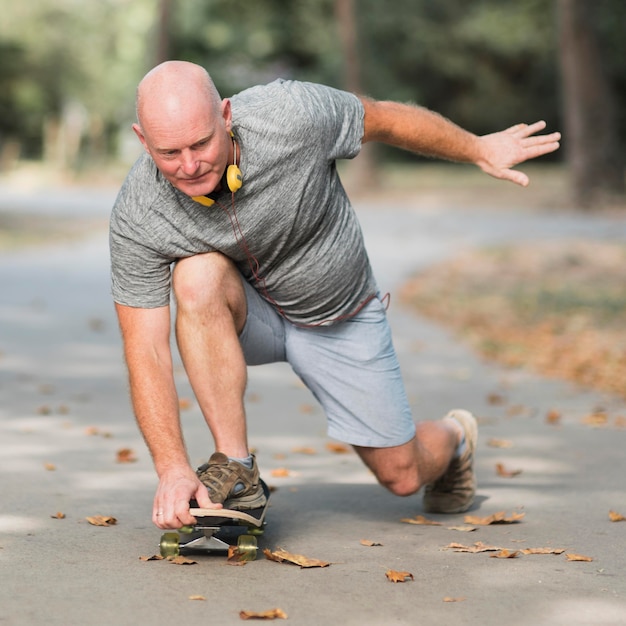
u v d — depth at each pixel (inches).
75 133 3917.3
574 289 1037.8
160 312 280.1
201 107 247.6
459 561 287.3
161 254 273.7
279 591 259.4
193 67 253.3
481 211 2165.4
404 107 304.5
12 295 986.1
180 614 242.7
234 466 277.9
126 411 512.7
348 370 306.5
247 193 266.4
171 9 2559.1
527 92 3575.3
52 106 3858.3
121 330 281.1
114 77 3659.0
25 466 399.9
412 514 342.3
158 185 266.4
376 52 3432.6
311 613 244.7
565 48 2095.2
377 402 307.0
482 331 812.0
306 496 365.4
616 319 844.0
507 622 240.7
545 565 283.9
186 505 259.3
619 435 470.0
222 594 256.7
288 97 269.6
